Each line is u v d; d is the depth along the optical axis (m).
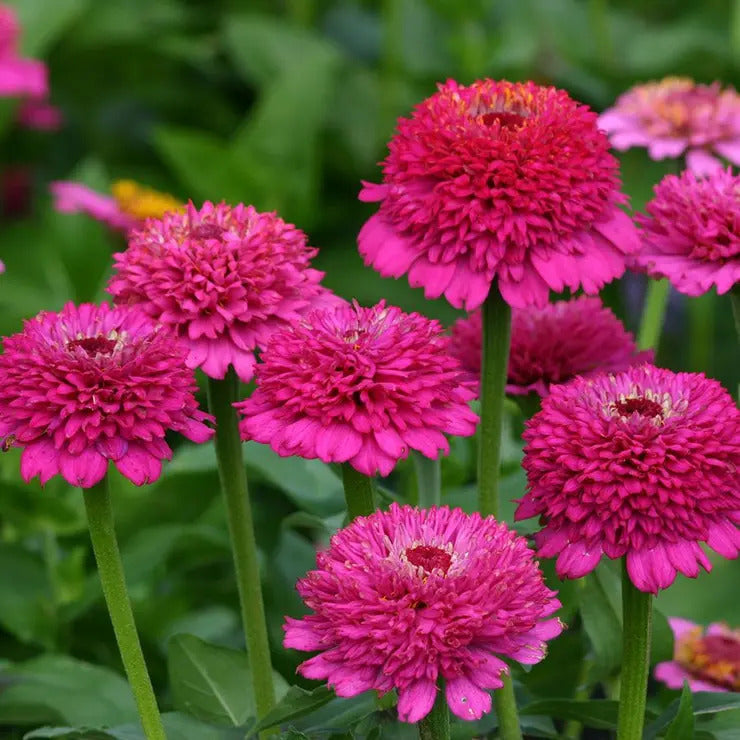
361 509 1.15
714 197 1.18
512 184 1.15
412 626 1.08
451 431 1.12
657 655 1.26
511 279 1.15
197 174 1.81
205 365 1.15
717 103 1.39
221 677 1.23
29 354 1.12
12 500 1.39
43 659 1.31
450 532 1.10
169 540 1.39
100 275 1.76
